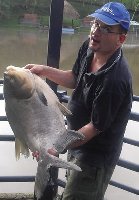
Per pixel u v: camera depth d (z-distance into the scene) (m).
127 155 4.17
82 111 3.01
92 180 3.03
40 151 2.74
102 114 2.82
